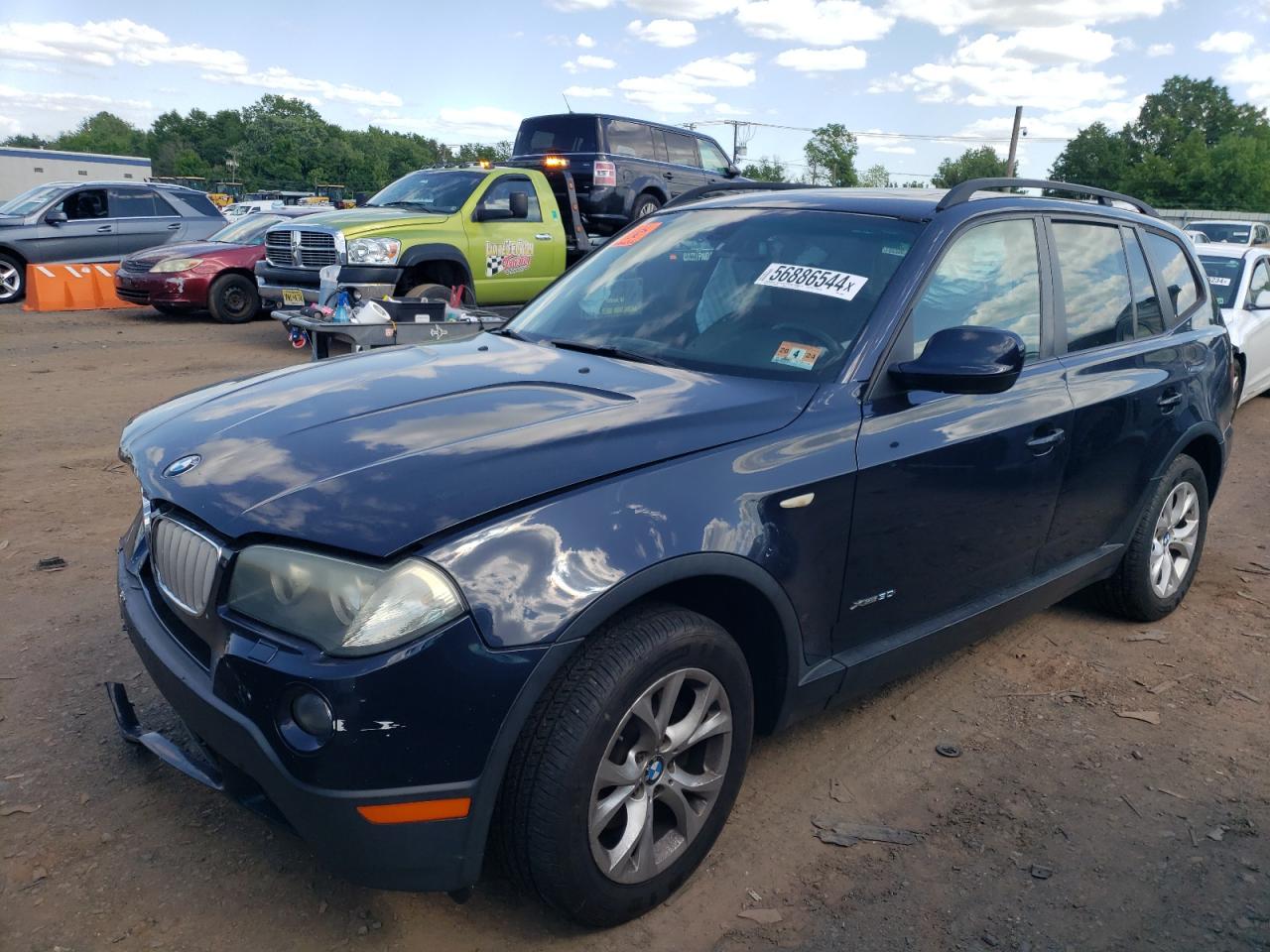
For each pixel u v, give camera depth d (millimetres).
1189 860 2953
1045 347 3740
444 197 11750
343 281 10320
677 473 2533
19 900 2570
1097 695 3977
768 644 2830
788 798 3178
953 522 3248
